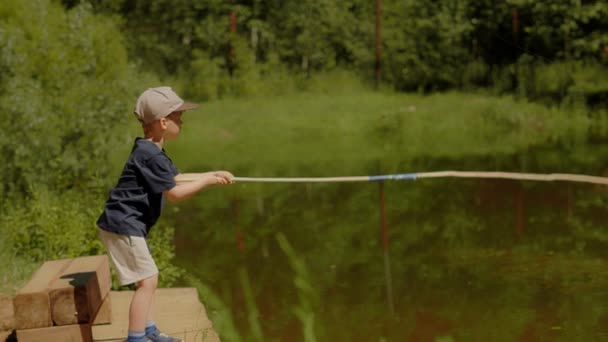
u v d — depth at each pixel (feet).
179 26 100.27
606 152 52.65
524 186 41.29
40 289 15.31
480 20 90.94
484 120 71.67
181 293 20.72
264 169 50.78
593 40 82.38
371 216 35.81
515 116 71.20
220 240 31.96
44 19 39.42
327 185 44.34
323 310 22.71
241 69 95.04
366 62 99.40
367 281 25.55
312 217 36.04
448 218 34.60
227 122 72.84
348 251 29.60
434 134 67.77
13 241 24.80
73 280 15.85
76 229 24.43
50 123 34.17
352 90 91.66
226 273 26.96
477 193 40.14
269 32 102.37
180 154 60.08
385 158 54.24
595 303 22.31
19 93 33.01
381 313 22.20
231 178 16.10
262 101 84.38
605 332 20.08
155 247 24.59
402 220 34.81
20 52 35.27
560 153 52.95
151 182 14.51
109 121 38.17
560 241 29.58
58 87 37.04
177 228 34.37
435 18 96.22
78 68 38.09
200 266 27.91
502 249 28.84
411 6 99.81
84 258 17.87
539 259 27.12
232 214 37.09
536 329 20.40
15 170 32.86
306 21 102.58
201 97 89.51
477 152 55.52
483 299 23.16
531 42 84.84
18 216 25.72
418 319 21.72
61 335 15.24
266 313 22.41
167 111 15.03
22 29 38.32
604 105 75.10
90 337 15.34
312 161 54.08
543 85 80.23
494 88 84.28
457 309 22.34
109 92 38.63
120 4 98.27
